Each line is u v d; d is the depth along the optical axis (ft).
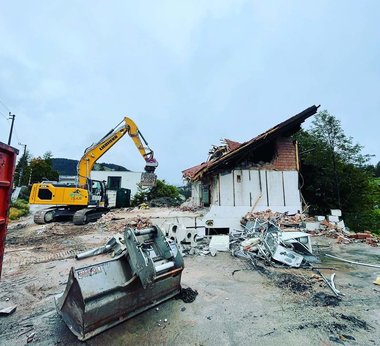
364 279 14.17
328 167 40.11
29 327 9.32
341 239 24.27
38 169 122.42
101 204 44.34
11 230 34.50
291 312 10.32
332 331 8.92
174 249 11.62
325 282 13.62
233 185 33.42
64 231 30.86
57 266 16.97
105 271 9.17
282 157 35.42
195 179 38.88
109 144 42.55
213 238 22.68
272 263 17.16
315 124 42.65
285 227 27.30
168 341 8.36
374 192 41.78
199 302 11.23
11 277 14.87
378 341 8.33
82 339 8.18
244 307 10.76
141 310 10.08
